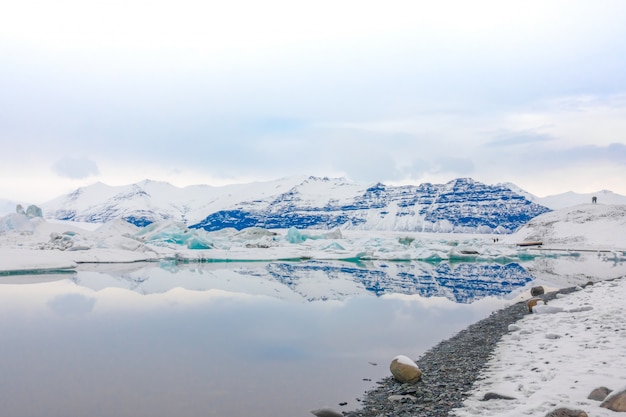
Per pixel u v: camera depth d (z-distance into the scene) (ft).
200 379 32.40
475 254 195.52
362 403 27.32
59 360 37.40
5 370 34.65
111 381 32.07
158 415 26.08
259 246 210.79
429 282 99.86
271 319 55.31
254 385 31.09
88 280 99.55
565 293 67.10
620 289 63.05
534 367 29.27
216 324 52.24
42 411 26.68
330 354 39.22
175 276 109.60
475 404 24.00
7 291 80.84
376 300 71.92
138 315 58.03
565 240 272.10
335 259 178.29
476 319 55.31
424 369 33.40
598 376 25.36
